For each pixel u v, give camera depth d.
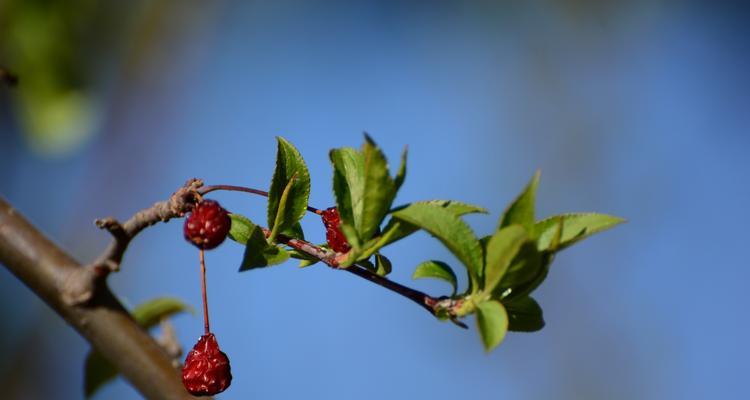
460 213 0.54
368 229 0.54
